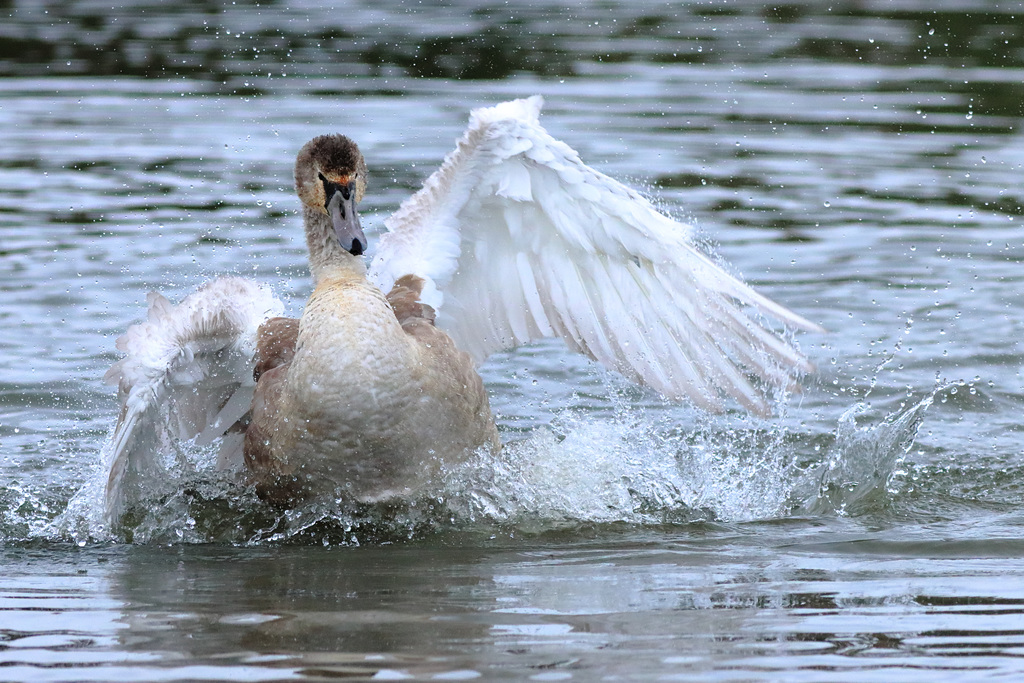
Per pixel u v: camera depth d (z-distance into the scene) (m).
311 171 10.86
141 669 6.73
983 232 19.25
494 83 27.61
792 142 23.73
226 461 11.34
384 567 9.08
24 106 25.50
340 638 7.23
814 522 10.46
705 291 11.10
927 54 30.11
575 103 26.00
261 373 10.81
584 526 10.38
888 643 7.13
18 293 16.20
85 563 9.27
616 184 10.65
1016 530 10.04
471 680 6.50
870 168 22.33
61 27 32.31
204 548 9.79
